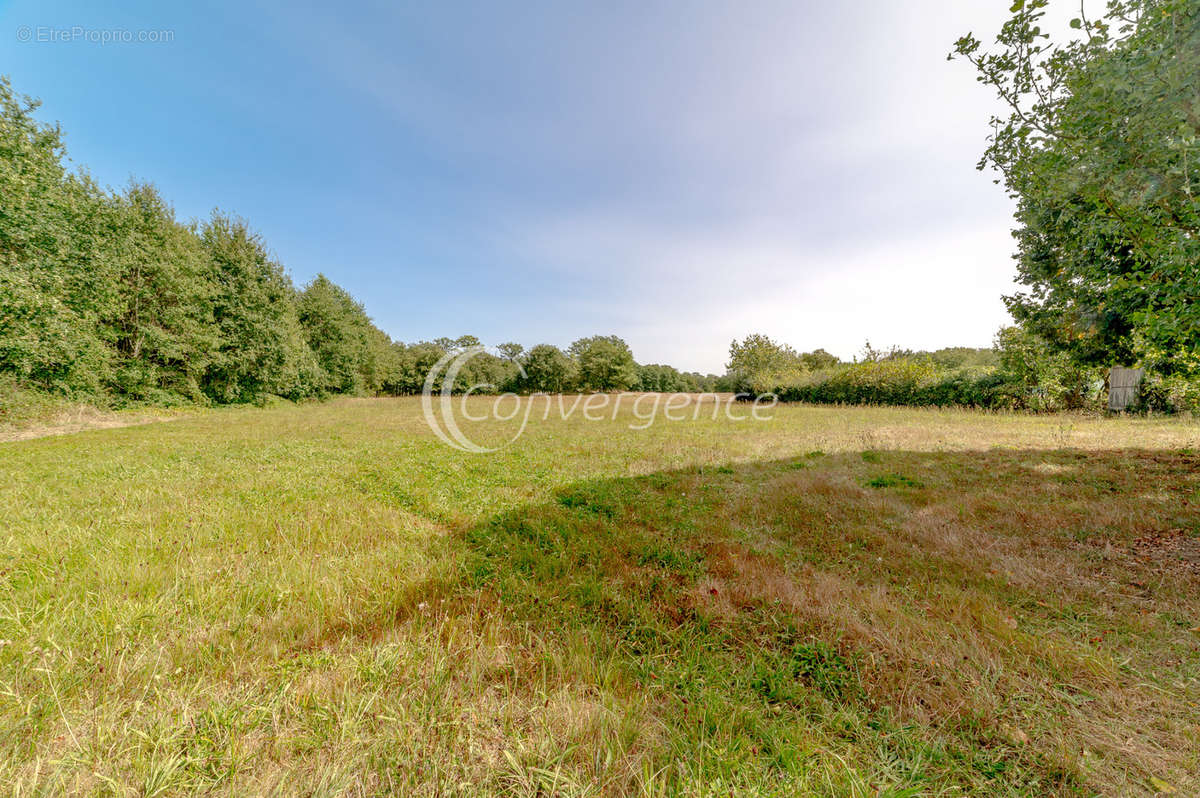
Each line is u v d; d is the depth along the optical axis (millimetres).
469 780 1612
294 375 25172
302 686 2068
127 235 16531
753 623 2729
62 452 8492
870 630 2574
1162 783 1564
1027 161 3764
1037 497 5059
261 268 24141
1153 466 6133
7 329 11609
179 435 11508
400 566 3445
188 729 1784
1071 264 5102
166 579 3072
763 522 4652
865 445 9016
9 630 2361
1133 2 2955
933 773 1656
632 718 1863
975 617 2689
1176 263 3012
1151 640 2412
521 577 3354
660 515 4863
